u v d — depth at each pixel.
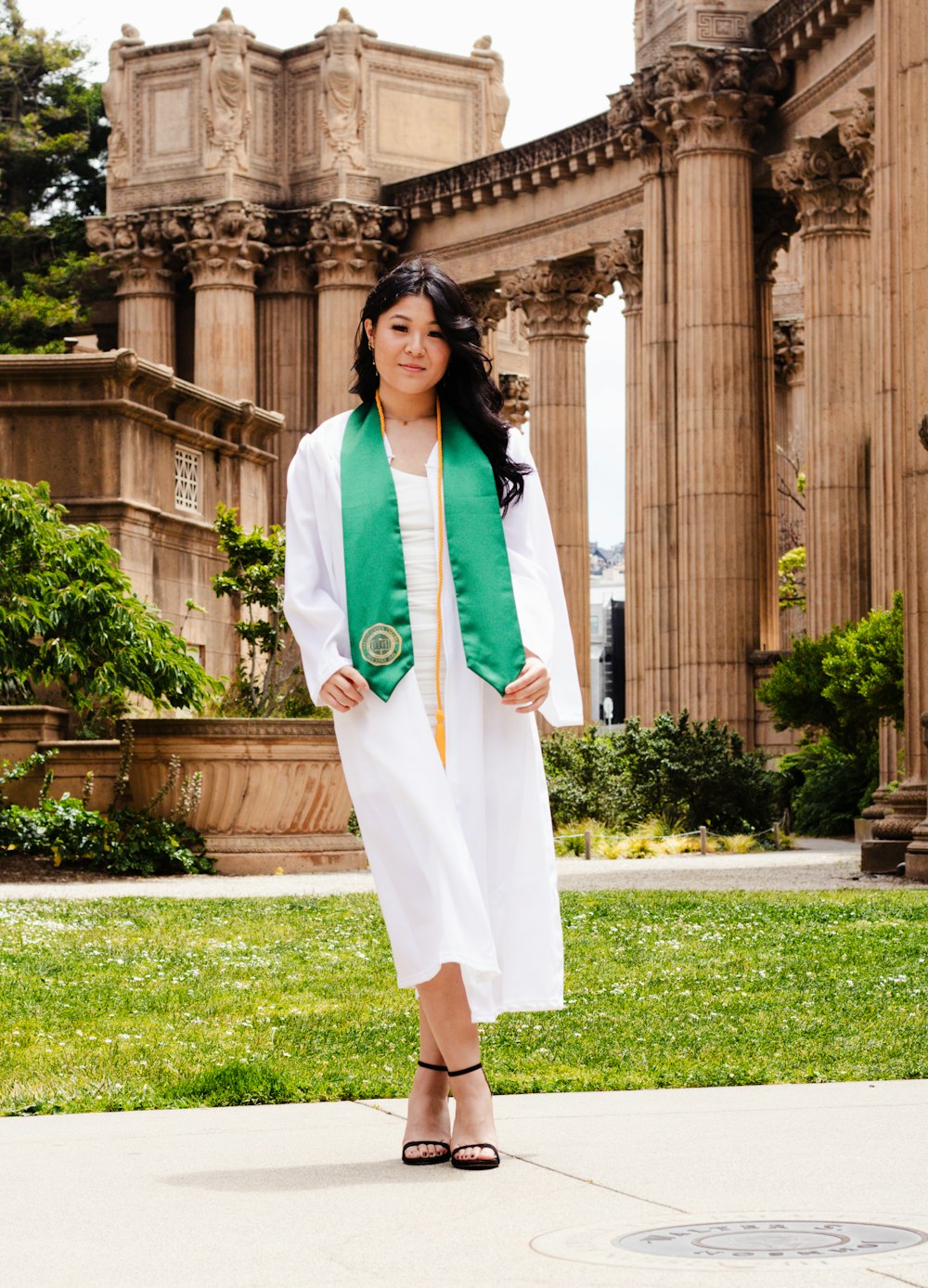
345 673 5.16
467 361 5.42
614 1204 4.52
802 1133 5.54
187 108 58.28
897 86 22.64
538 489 5.52
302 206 58.16
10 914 14.64
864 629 31.66
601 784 32.72
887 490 33.16
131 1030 8.52
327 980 10.52
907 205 22.38
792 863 25.08
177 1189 4.87
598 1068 7.25
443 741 5.21
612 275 50.91
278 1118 6.21
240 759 22.22
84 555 22.41
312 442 5.48
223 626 28.47
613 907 15.47
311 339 57.75
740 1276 3.73
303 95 58.38
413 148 58.78
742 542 44.00
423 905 5.07
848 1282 3.67
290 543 5.41
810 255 43.16
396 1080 7.03
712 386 44.16
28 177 69.50
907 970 10.45
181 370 59.56
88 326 63.22
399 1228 4.31
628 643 49.53
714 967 10.87
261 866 22.20
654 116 45.44
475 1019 5.01
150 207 58.53
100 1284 3.80
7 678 22.94
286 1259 4.00
